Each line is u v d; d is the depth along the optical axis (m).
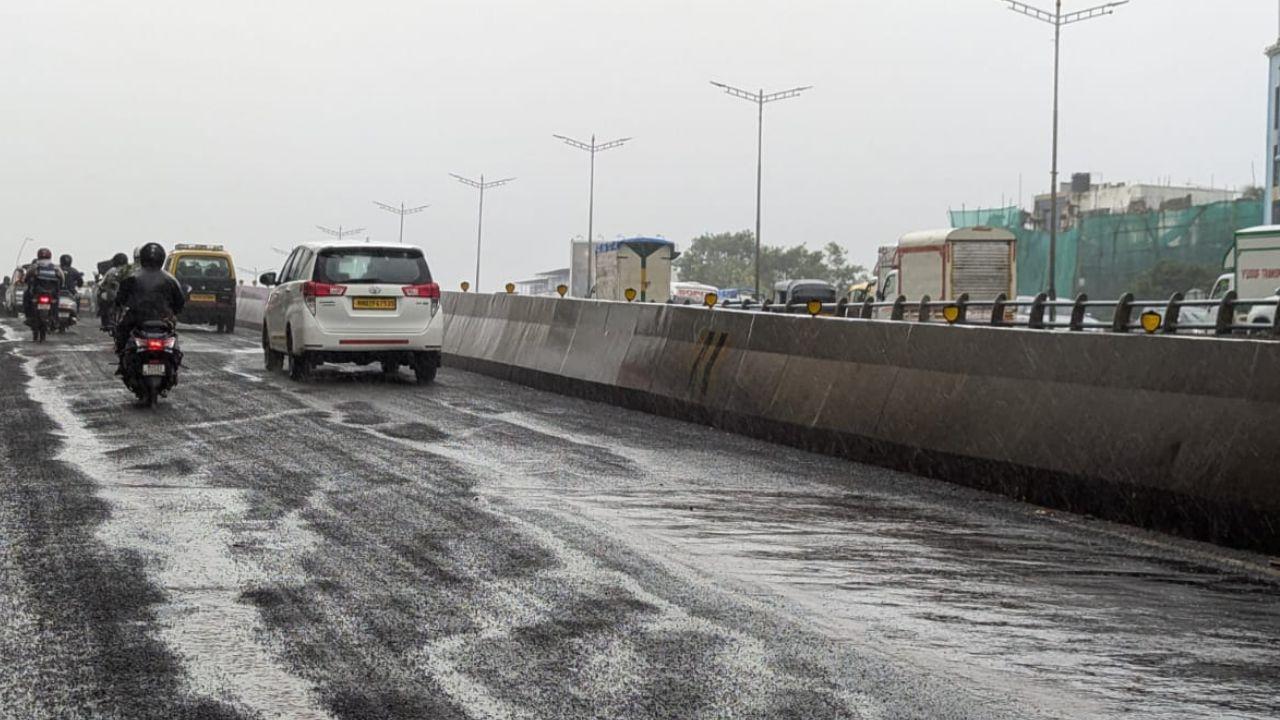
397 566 7.40
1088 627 6.41
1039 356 10.69
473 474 11.11
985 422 11.09
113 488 10.05
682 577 7.29
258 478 10.66
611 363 18.53
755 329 15.22
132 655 5.55
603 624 6.18
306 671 5.34
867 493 10.73
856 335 13.25
